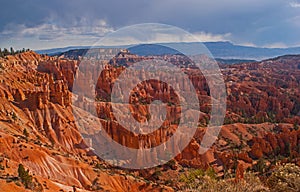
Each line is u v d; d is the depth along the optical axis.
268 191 23.67
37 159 64.12
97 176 68.00
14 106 93.88
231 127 113.00
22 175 46.00
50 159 66.94
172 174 76.88
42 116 95.00
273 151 98.19
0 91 94.19
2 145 62.97
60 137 90.50
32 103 96.88
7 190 41.09
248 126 118.00
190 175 51.59
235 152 92.12
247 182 24.83
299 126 122.62
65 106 102.94
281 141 100.81
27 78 123.38
